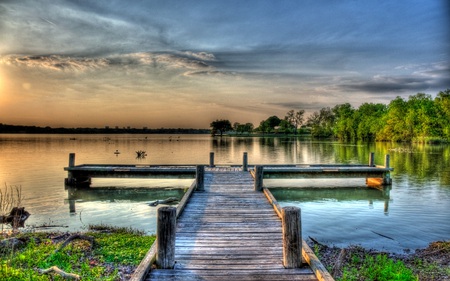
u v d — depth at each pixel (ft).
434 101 234.58
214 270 19.08
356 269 25.49
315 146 207.82
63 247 27.14
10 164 101.04
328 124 406.00
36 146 208.85
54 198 54.29
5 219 39.06
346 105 362.74
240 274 18.58
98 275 22.27
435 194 56.08
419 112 227.40
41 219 41.19
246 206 34.83
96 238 30.83
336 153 146.51
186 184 68.33
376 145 208.64
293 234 19.40
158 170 64.64
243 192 42.39
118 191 60.64
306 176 64.39
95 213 44.29
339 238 33.99
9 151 159.94
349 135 329.72
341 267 25.76
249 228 27.12
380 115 315.78
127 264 24.70
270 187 65.46
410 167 90.43
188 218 30.17
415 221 39.99
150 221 40.19
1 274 20.77
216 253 21.62
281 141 305.32
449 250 29.66
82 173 65.46
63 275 21.18
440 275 24.56
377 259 27.48
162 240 19.27
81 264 24.22
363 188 63.77
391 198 53.57
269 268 19.35
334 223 39.32
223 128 592.60
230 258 20.80
